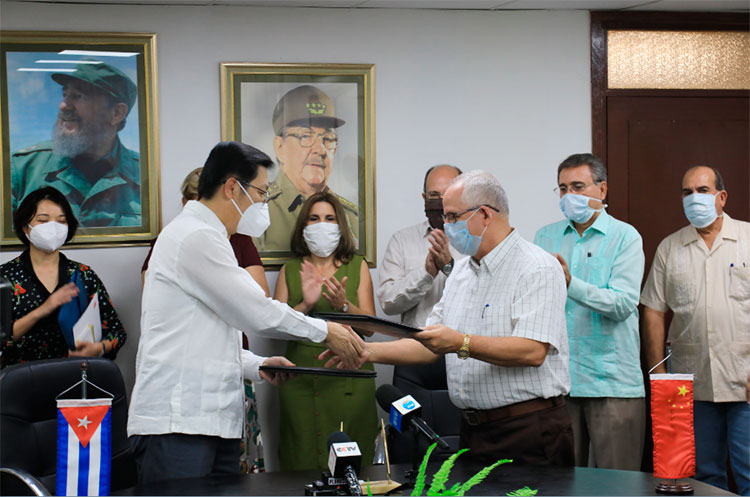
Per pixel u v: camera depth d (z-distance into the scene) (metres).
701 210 3.89
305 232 4.03
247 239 3.92
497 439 2.73
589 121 4.50
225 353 2.63
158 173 4.18
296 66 4.27
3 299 2.83
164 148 4.20
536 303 2.68
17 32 4.03
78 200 4.11
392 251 4.09
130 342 4.17
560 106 4.48
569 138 4.49
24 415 2.83
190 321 2.59
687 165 4.54
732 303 3.92
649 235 4.53
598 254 3.71
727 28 4.54
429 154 4.41
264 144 4.27
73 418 2.38
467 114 4.43
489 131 4.45
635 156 4.52
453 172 4.01
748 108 4.57
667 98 4.53
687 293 4.00
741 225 4.02
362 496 2.27
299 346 3.92
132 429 2.58
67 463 2.36
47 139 4.08
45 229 3.71
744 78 4.57
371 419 3.89
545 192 4.49
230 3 4.21
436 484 2.08
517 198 4.47
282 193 4.29
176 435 2.55
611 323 3.70
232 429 2.62
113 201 4.14
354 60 4.34
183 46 4.20
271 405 4.28
